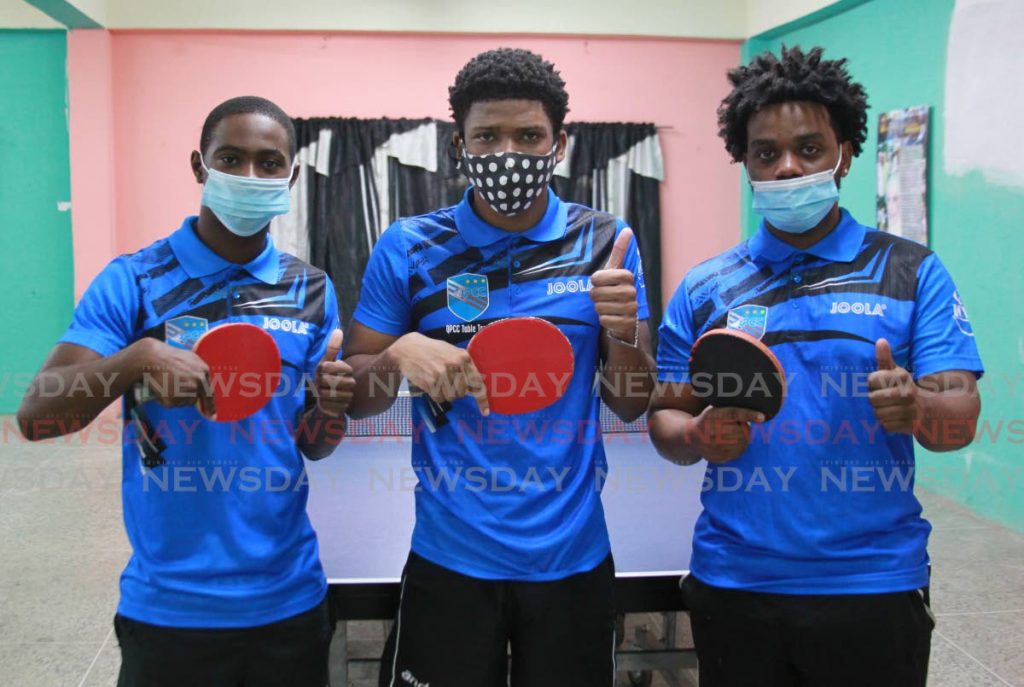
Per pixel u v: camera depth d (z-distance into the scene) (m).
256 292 1.40
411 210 5.82
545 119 1.33
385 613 1.64
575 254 1.42
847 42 4.85
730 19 5.98
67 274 5.79
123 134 5.76
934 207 4.05
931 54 4.06
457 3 5.80
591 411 1.43
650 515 2.07
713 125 6.17
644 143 6.02
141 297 1.36
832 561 1.32
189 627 1.29
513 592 1.35
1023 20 3.48
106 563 3.18
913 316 1.35
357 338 1.45
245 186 1.34
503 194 1.33
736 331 1.25
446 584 1.37
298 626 1.36
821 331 1.35
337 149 5.75
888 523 1.33
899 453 1.36
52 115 5.63
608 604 1.42
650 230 6.11
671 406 1.50
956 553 3.34
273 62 5.82
